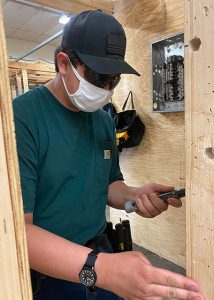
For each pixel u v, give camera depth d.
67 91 0.84
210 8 0.35
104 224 1.00
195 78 0.38
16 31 5.27
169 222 1.91
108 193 1.05
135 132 1.94
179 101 1.66
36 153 0.75
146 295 0.44
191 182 0.41
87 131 0.89
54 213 0.81
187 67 0.39
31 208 0.69
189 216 0.42
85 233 0.90
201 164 0.39
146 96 1.93
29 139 0.73
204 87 0.37
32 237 0.56
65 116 0.84
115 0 2.03
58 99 0.84
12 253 0.30
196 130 0.39
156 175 1.94
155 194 0.88
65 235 0.84
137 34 1.92
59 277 0.53
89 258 0.51
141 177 2.06
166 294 0.42
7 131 0.28
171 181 1.83
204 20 0.36
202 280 0.41
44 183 0.78
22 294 0.31
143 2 1.84
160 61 1.76
